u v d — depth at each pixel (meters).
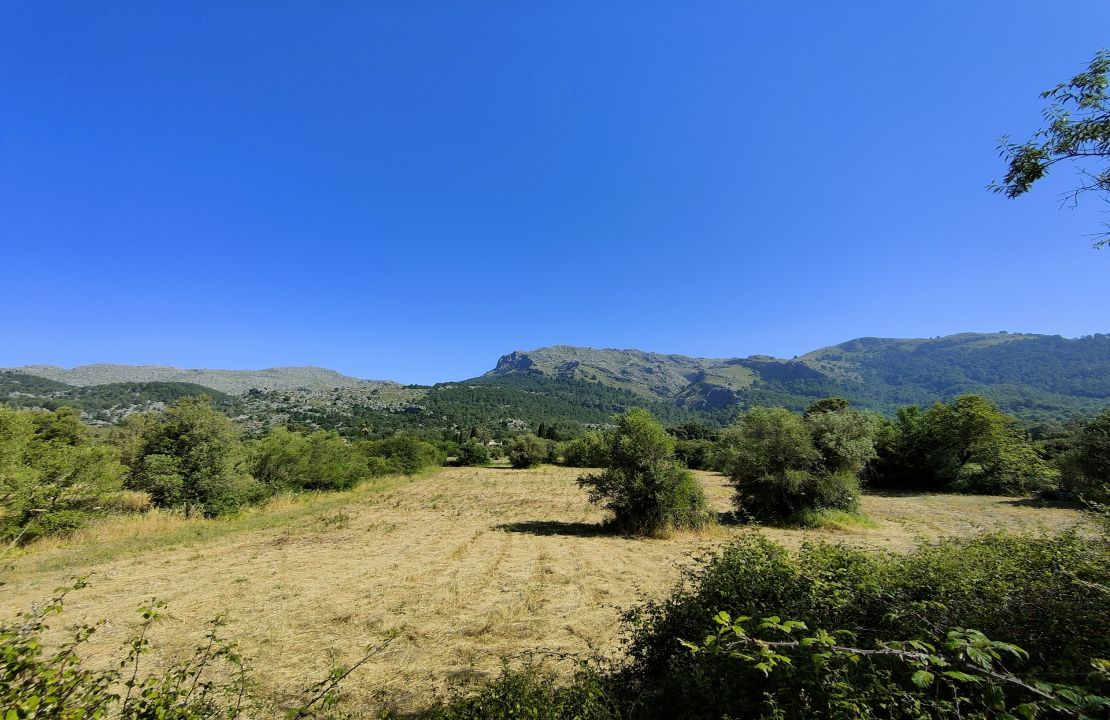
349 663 6.85
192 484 19.78
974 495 29.50
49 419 25.52
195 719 3.33
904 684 3.18
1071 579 3.99
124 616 8.66
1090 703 2.02
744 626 4.35
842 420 19.64
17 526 12.62
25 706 2.42
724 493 32.03
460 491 34.94
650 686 4.66
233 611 9.07
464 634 7.95
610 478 17.97
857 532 17.25
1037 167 3.97
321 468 31.73
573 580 11.24
